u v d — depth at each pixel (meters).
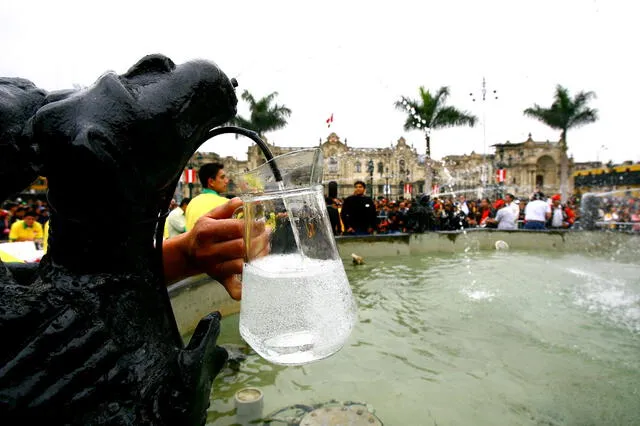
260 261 0.68
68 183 0.46
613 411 1.36
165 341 0.55
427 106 20.31
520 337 2.13
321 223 0.73
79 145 0.41
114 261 0.51
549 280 3.68
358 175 53.81
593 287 3.38
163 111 0.48
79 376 0.43
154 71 0.52
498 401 1.43
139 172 0.48
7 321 0.43
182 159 0.54
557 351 1.94
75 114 0.44
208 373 0.51
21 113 0.53
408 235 5.41
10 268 0.65
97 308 0.47
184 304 2.17
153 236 0.58
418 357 1.86
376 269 4.32
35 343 0.42
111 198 0.47
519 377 1.63
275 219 0.69
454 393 1.49
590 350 1.95
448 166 46.06
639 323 2.36
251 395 1.39
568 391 1.52
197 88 0.52
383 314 2.58
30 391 0.41
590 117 24.41
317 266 0.68
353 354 1.89
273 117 23.78
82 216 0.48
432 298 2.99
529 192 55.69
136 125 0.46
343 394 1.48
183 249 0.78
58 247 0.50
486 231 6.11
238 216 0.81
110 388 0.45
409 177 54.25
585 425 1.29
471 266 4.49
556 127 25.28
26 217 6.58
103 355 0.45
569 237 6.10
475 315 2.55
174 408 0.45
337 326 0.67
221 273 0.79
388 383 1.58
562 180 25.61
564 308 2.73
